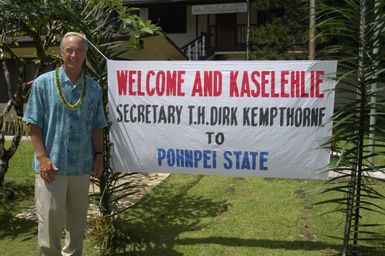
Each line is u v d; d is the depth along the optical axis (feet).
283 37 43.78
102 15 14.52
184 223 15.96
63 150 10.72
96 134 11.73
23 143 31.78
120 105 13.50
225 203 18.15
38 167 10.80
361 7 11.04
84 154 11.07
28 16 14.11
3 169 17.90
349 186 12.19
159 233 14.99
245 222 15.94
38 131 10.67
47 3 13.98
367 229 15.03
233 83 12.85
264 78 12.66
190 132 13.24
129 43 15.47
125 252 13.51
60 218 11.05
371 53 11.27
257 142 12.91
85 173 11.19
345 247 12.50
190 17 65.67
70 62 10.53
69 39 10.50
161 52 43.32
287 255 13.14
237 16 63.82
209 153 13.21
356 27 11.25
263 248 13.69
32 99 10.58
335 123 11.89
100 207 13.65
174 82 13.17
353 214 12.50
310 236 14.67
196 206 17.83
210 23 65.10
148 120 13.42
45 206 10.85
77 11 13.69
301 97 12.51
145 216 16.67
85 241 14.19
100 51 13.65
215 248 13.71
